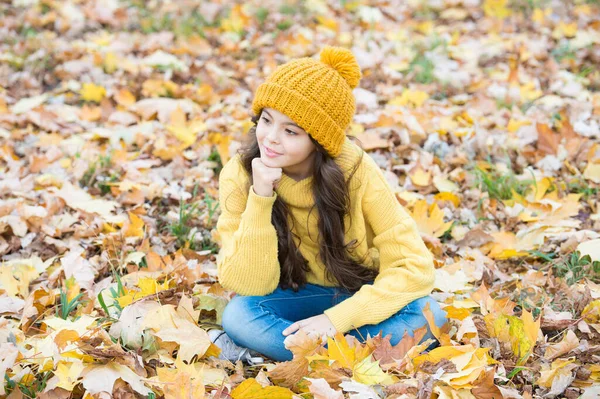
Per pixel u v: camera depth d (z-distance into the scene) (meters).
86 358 2.14
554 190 3.47
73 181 3.56
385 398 2.06
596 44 5.31
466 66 5.10
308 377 2.16
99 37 5.41
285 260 2.48
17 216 3.13
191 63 5.07
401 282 2.35
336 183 2.30
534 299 2.68
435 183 3.53
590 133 3.98
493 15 6.09
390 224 2.42
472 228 3.26
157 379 2.11
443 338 2.31
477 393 2.08
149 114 4.25
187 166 3.79
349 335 2.31
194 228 3.18
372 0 6.50
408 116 3.97
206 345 2.27
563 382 2.19
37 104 4.36
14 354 2.09
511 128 4.04
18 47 5.12
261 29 5.85
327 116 2.21
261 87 2.27
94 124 4.25
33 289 2.78
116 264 2.94
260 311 2.38
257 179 2.29
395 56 5.27
